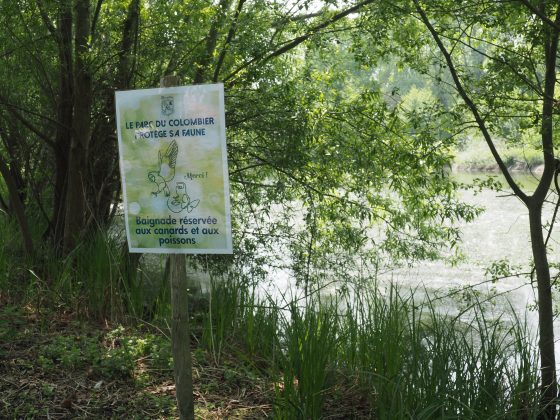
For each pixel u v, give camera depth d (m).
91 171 9.31
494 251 15.02
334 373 5.62
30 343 6.33
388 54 8.23
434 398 4.96
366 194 9.66
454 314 10.27
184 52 8.79
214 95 3.89
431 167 8.38
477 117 6.64
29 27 8.73
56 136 9.64
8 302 7.53
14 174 11.16
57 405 5.14
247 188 10.03
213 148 3.93
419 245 9.92
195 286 10.05
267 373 6.22
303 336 5.34
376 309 6.42
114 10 9.07
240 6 8.56
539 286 6.54
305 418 4.81
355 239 9.57
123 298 7.83
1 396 5.20
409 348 5.87
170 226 4.05
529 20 6.52
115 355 6.02
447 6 6.64
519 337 5.86
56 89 9.66
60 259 8.53
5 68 8.71
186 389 4.26
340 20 8.92
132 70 8.79
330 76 9.22
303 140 8.54
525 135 7.22
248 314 7.27
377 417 5.09
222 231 3.98
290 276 9.75
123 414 5.09
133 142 4.05
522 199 6.63
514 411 5.05
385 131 8.70
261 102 8.43
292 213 10.18
